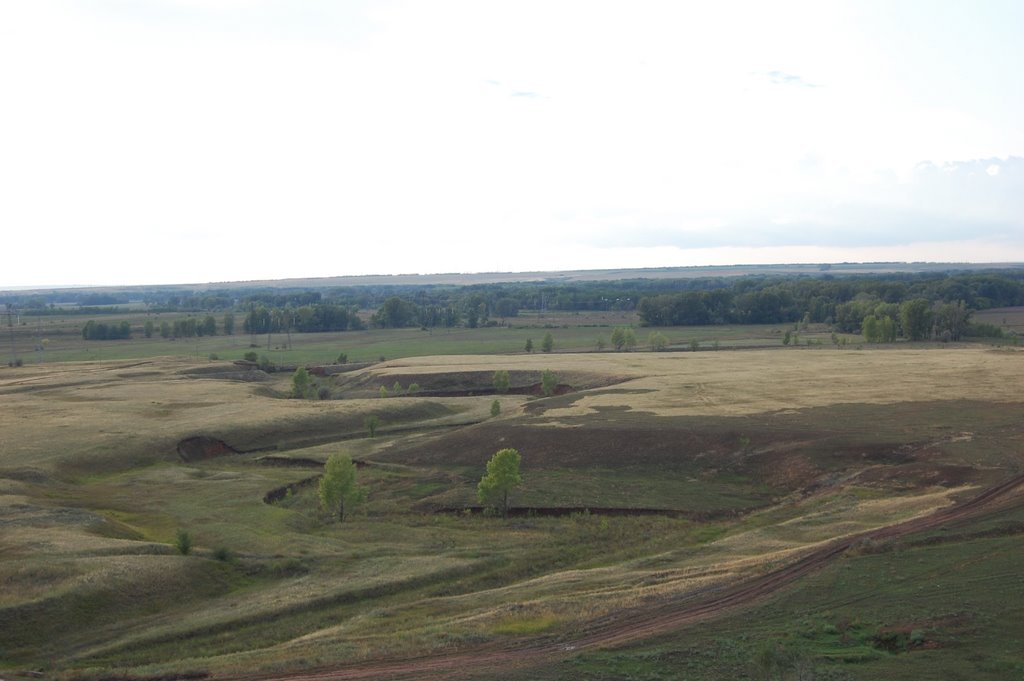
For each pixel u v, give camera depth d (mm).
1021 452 64250
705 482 72500
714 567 43375
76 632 39781
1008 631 29422
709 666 29141
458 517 66375
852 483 64250
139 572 45688
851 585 36188
